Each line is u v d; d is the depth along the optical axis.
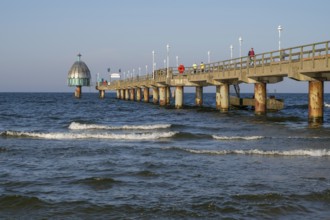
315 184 13.46
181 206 11.27
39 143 23.44
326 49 26.33
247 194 12.20
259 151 19.25
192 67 56.06
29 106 80.88
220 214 10.66
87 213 10.92
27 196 12.16
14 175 15.07
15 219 10.59
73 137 26.25
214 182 13.84
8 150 20.48
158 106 69.81
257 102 39.44
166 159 18.09
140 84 80.38
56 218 10.62
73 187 13.42
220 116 44.75
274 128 30.91
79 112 59.44
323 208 11.10
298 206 11.19
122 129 32.06
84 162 17.47
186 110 56.91
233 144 22.78
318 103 30.67
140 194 12.52
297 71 29.84
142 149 20.81
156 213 10.80
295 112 55.16
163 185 13.55
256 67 36.19
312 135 26.02
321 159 17.70
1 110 64.44
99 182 13.95
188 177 14.59
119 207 11.30
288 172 15.26
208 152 19.48
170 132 27.38
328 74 30.23
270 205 11.26
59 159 18.20
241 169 15.84
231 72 41.72
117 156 18.91
